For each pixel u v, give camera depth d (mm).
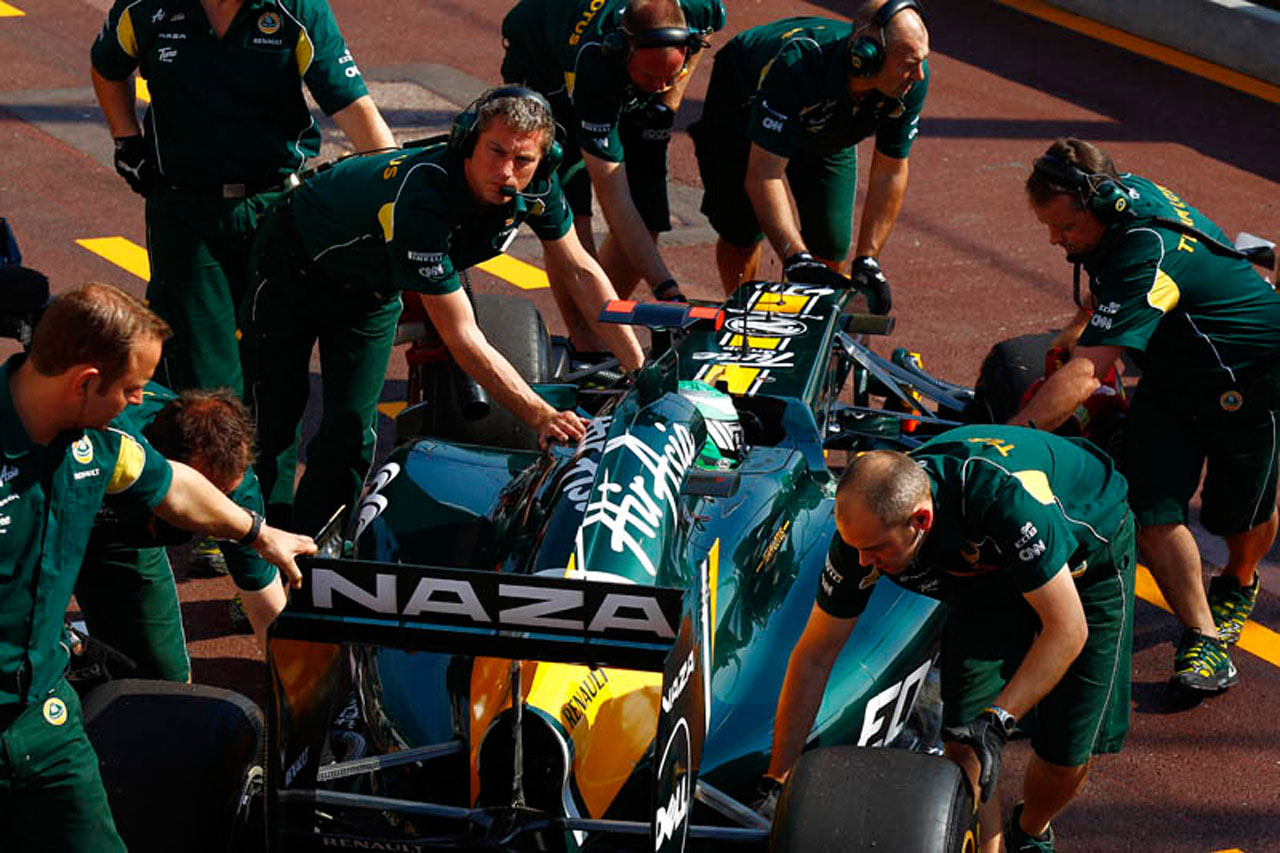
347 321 10047
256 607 7844
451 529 8758
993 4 27250
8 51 22688
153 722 7055
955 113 22078
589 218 13906
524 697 6730
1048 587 6832
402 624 6312
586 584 6020
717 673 7641
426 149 9258
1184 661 10070
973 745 6672
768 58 13141
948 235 17984
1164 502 9922
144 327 5918
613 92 11469
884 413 11250
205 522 7000
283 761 6277
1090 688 7621
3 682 6051
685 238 17375
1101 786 9297
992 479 6879
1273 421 9695
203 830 6855
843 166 13812
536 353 11336
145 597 8258
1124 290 9086
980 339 15367
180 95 10625
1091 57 24672
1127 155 20672
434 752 7180
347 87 10922
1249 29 23891
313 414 13602
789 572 8492
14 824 6328
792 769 6773
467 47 23812
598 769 6930
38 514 5969
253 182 10891
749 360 10023
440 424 11148
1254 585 10711
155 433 7129
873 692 8016
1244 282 9430
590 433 8328
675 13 11328
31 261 16016
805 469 9219
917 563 7133
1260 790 9281
